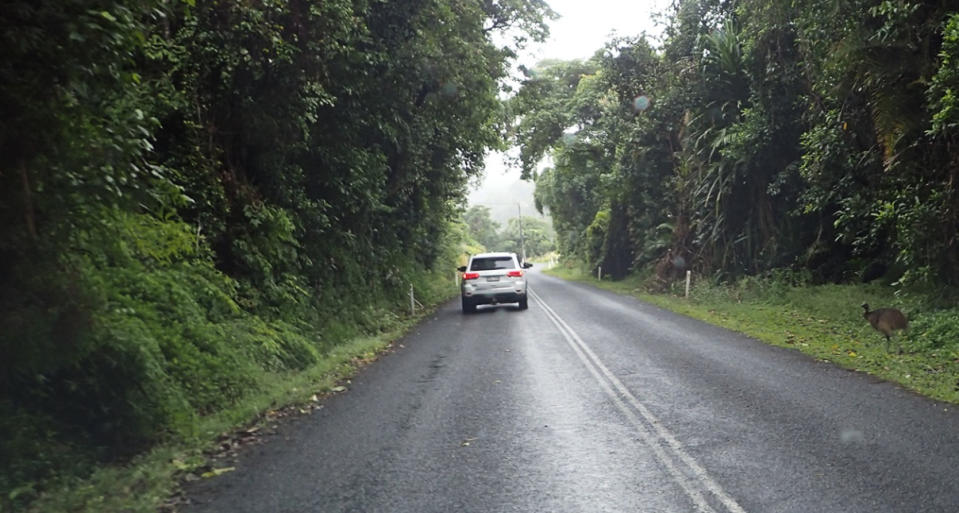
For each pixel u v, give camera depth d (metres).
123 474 5.42
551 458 5.61
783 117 18.34
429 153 20.55
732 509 4.44
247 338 9.62
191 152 10.39
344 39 12.15
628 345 11.74
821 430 6.20
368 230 18.72
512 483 5.05
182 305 8.59
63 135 5.51
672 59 23.77
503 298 18.95
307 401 8.08
